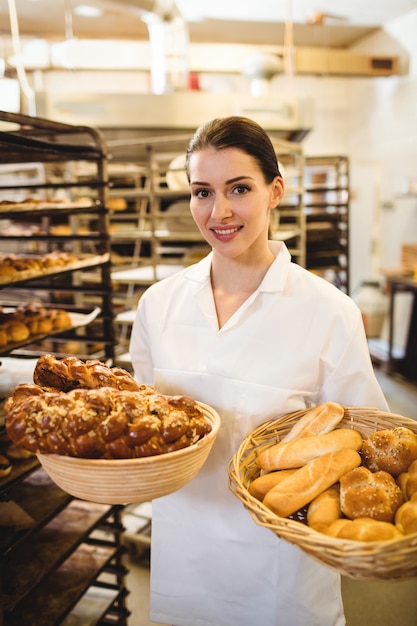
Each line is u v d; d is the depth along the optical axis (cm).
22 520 153
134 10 372
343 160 405
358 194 666
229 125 103
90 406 95
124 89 618
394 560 75
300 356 118
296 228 358
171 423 97
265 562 124
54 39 539
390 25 569
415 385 486
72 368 110
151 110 388
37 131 183
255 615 127
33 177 358
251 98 400
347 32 607
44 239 196
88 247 334
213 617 132
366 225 657
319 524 93
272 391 118
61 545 171
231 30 569
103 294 200
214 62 506
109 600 194
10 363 206
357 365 118
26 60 454
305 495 98
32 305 216
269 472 110
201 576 132
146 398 103
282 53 517
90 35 543
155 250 294
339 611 133
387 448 104
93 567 186
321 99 695
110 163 337
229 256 110
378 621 212
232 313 123
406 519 89
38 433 93
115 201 375
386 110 604
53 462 94
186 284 130
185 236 292
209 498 127
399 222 595
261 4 493
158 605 138
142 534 251
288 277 121
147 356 144
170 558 135
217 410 122
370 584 235
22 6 446
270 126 406
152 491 94
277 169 110
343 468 102
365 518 92
